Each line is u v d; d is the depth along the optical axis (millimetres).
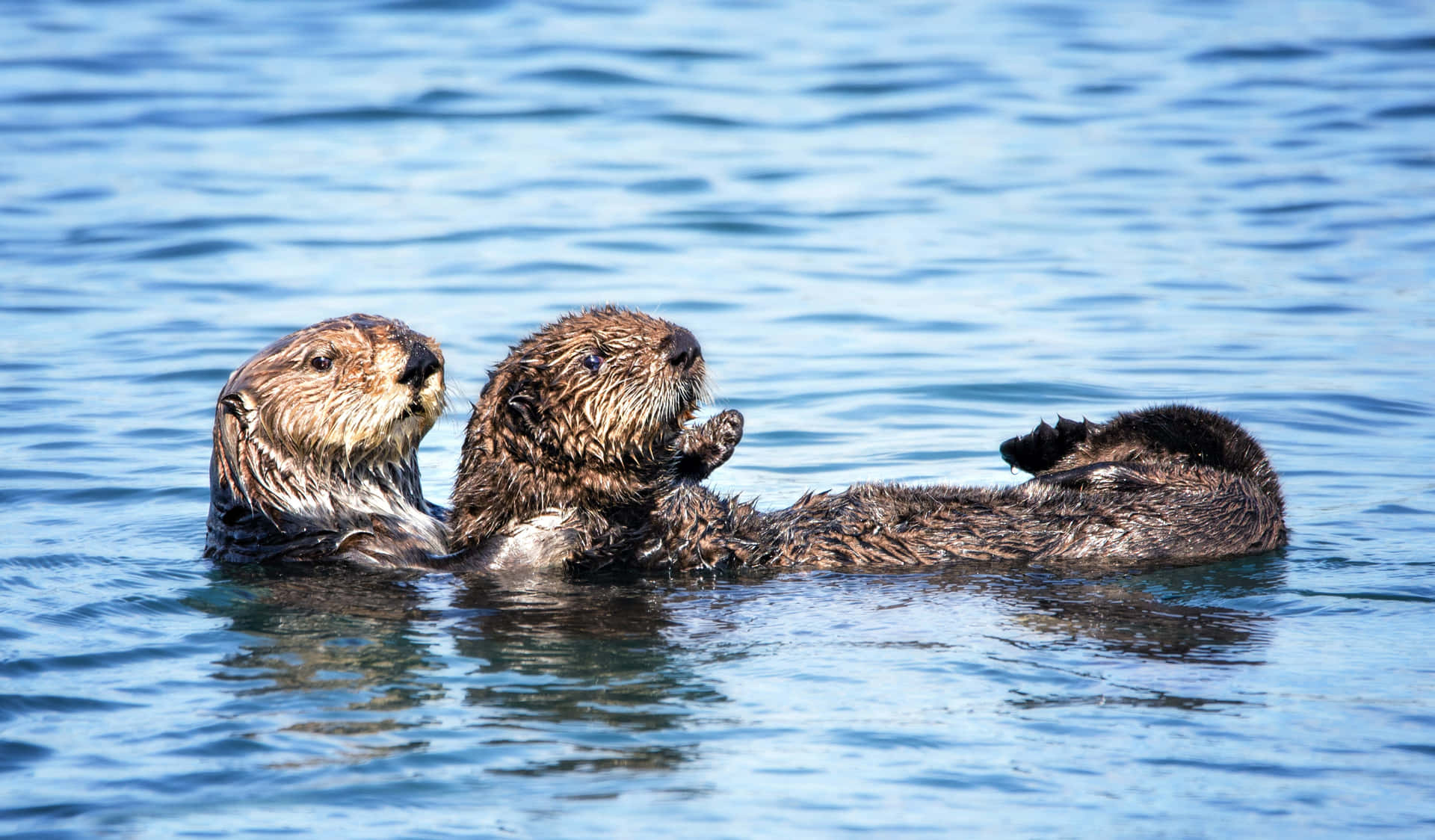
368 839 10484
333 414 17500
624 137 45094
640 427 16781
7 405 25000
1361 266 33531
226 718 12531
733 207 38562
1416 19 59812
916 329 29703
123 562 17969
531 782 11367
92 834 10508
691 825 10703
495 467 17438
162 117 46625
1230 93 49688
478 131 45688
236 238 35406
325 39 57156
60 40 57094
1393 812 10836
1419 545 18484
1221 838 10492
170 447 23391
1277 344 28656
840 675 13555
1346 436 23797
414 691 13211
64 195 38844
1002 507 18078
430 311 30062
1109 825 10688
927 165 42500
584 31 58219
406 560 17656
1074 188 40250
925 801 11047
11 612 15484
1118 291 32094
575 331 17062
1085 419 20203
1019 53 55656
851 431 24188
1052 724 12391
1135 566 17547
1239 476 18578
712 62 53719
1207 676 13477
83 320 29797
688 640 14617
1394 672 13586
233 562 18000
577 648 14430
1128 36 58844
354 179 40812
